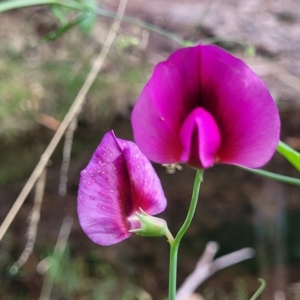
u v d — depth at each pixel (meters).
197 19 0.54
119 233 0.22
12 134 0.45
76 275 0.56
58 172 0.50
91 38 0.52
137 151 0.23
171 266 0.23
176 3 0.59
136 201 0.23
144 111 0.21
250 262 0.59
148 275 0.58
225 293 0.61
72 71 0.48
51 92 0.47
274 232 0.55
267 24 0.54
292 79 0.46
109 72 0.48
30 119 0.46
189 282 0.51
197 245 0.57
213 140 0.21
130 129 0.46
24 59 0.51
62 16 0.42
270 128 0.21
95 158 0.22
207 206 0.54
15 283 0.55
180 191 0.53
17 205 0.37
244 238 0.57
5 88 0.46
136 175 0.23
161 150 0.22
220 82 0.21
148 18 0.55
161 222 0.23
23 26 0.56
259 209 0.54
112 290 0.57
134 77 0.47
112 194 0.22
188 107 0.22
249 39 0.51
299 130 0.45
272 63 0.48
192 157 0.21
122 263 0.57
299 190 0.53
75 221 0.54
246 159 0.21
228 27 0.53
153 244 0.57
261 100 0.21
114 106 0.45
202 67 0.21
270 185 0.52
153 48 0.52
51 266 0.53
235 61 0.21
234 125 0.21
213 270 0.56
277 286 0.59
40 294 0.55
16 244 0.53
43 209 0.52
